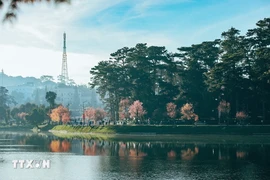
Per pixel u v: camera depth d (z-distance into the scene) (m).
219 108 146.50
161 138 123.88
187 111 147.75
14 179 52.97
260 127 130.62
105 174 56.81
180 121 151.62
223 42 158.75
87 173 57.66
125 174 56.88
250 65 147.12
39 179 53.00
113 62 185.00
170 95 166.00
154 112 159.88
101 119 183.88
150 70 176.25
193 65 165.62
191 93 159.62
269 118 142.62
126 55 183.38
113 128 150.88
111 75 177.25
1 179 52.88
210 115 155.88
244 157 76.00
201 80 162.00
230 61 141.00
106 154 81.94
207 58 165.25
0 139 131.00
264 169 61.50
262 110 146.00
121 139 123.31
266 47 144.12
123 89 177.00
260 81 138.88
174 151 87.00
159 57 175.00
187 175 56.09
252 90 142.12
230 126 132.88
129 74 175.12
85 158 75.00
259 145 99.56
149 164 66.75
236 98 144.50
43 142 115.50
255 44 149.12
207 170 60.38
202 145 100.12
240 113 139.38
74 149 92.50
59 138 134.00
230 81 139.38
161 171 59.44
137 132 141.50
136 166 64.44
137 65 176.62
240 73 141.00
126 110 170.75
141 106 158.12
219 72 141.62
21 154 81.62
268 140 113.38
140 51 181.00
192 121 149.50
